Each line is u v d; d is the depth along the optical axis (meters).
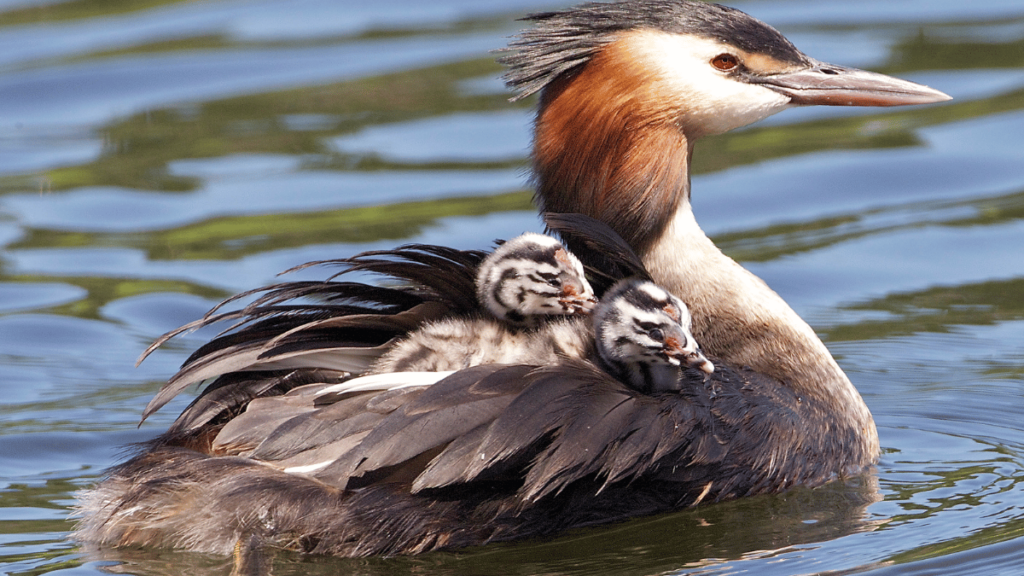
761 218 19.38
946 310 16.56
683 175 12.33
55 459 12.59
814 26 26.19
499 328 11.08
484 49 25.72
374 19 27.95
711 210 19.64
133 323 16.50
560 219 11.18
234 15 28.28
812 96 12.43
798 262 17.97
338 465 9.59
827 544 10.20
